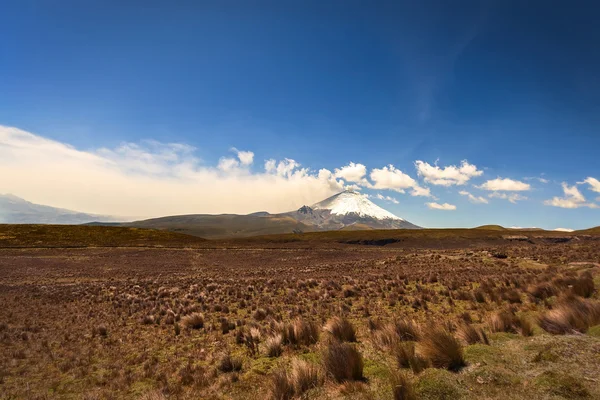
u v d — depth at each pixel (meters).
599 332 7.70
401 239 124.75
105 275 44.00
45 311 19.69
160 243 91.81
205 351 10.82
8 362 10.71
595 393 4.90
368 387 6.29
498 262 32.31
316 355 8.70
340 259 63.31
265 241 136.00
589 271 18.59
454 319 12.21
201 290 25.95
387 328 9.75
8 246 77.06
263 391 7.02
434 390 5.58
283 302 19.20
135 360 10.45
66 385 8.76
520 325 9.29
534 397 5.03
